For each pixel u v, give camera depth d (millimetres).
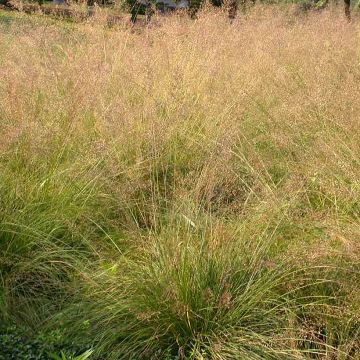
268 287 3953
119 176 5496
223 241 4125
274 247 4363
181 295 3900
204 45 7727
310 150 5465
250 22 9703
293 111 6184
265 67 7664
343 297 4043
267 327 3906
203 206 4590
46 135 5184
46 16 7742
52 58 6434
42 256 4379
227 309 3920
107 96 6457
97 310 4008
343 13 11758
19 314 4156
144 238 4535
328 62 7969
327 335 3904
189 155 5945
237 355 3643
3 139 4785
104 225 5020
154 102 6250
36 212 4719
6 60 6352
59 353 3756
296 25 10289
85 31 7492
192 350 3736
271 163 5730
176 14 8852
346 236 4273
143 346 3826
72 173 5109
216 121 6215
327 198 4930
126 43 7496
